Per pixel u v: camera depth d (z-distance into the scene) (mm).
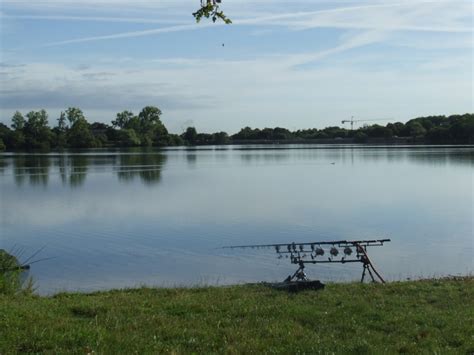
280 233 29391
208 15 9742
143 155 131250
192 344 8766
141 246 26297
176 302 12141
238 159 111562
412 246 25453
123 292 14625
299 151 154375
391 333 9516
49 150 164875
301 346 8633
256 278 19781
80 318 10422
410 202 41906
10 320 9570
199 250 25109
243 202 42906
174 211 38312
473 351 8438
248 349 8516
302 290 13930
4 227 32219
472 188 51250
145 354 8156
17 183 59469
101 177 66875
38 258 23703
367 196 46219
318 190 51562
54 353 8102
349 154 126812
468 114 185750
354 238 27656
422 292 13484
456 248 24953
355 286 14570
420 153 121812
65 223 33594
